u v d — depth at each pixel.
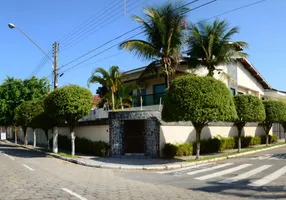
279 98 38.81
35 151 26.86
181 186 9.78
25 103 30.50
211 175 12.12
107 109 25.61
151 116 19.30
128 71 29.00
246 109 20.84
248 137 26.22
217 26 23.36
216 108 16.09
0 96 36.75
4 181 10.24
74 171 13.96
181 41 22.09
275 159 16.59
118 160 18.02
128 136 20.08
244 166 14.38
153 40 22.02
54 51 25.62
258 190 8.84
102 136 21.12
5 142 45.94
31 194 8.11
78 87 20.08
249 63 31.45
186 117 15.88
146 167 15.30
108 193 8.46
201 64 24.02
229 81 27.36
